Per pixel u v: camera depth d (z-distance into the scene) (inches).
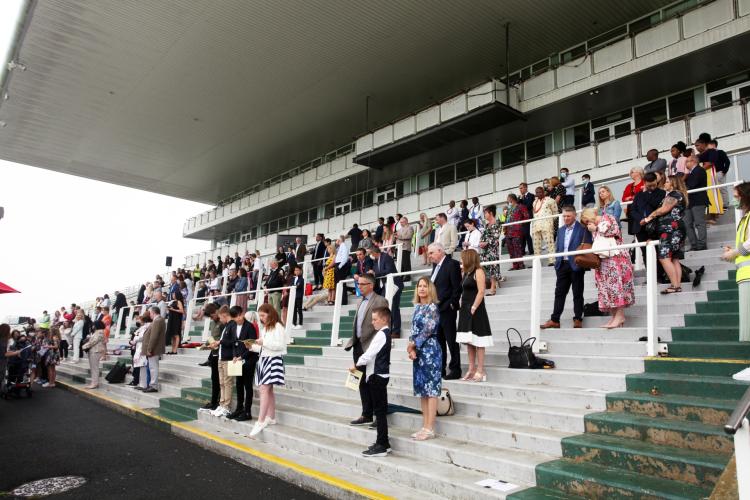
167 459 244.5
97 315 777.6
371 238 536.1
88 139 1043.9
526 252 458.9
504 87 678.5
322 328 440.8
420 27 651.5
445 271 242.4
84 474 221.8
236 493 193.6
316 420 246.1
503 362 248.1
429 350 200.2
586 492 144.5
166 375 443.8
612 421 166.9
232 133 995.3
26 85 823.1
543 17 633.0
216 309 419.5
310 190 1072.8
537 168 695.7
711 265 280.1
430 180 922.1
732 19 504.7
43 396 476.1
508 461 164.9
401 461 188.7
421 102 861.8
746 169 482.3
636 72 575.2
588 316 268.5
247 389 285.1
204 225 1499.8
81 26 660.1
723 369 177.6
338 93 829.8
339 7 610.2
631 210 289.4
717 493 105.4
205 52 708.7
